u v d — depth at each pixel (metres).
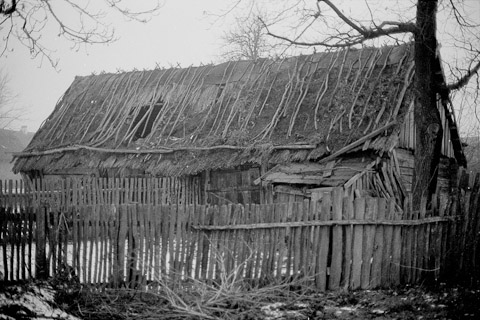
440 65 12.50
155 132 17.77
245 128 15.77
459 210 8.45
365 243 7.82
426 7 9.49
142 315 6.46
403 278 8.03
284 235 7.72
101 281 7.64
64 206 7.88
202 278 7.53
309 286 7.60
